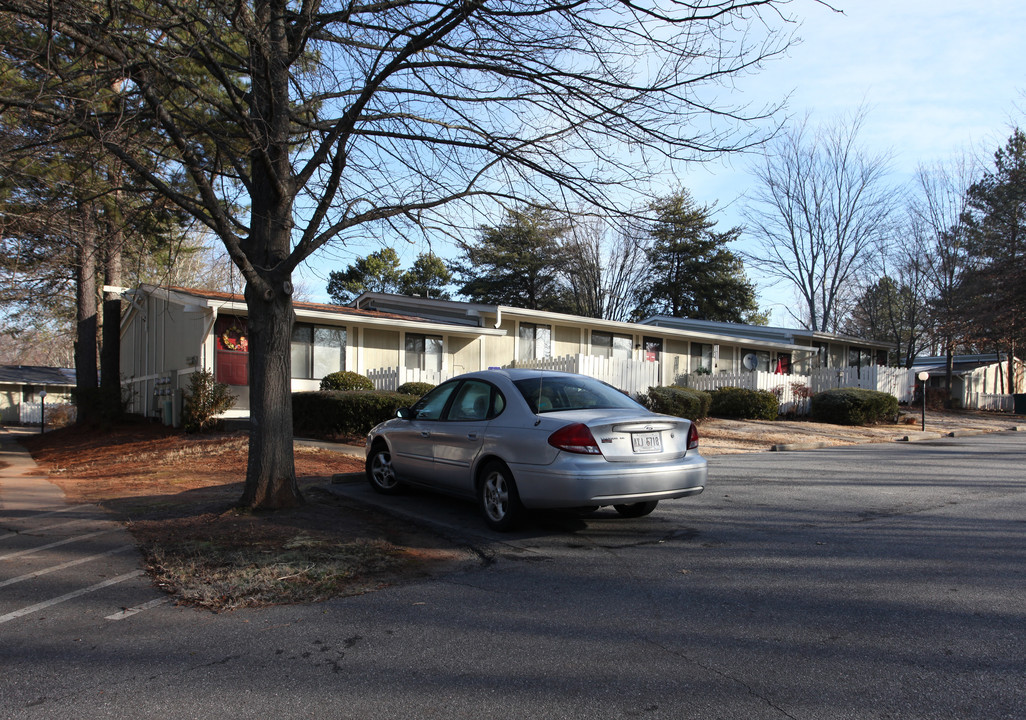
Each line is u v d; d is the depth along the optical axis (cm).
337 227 710
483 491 666
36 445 2109
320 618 434
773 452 1412
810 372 2498
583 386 706
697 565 541
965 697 318
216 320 1744
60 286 1680
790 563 543
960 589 475
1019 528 661
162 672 357
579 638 396
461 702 320
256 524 650
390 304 2503
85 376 2298
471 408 715
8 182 839
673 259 4072
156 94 655
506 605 454
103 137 634
